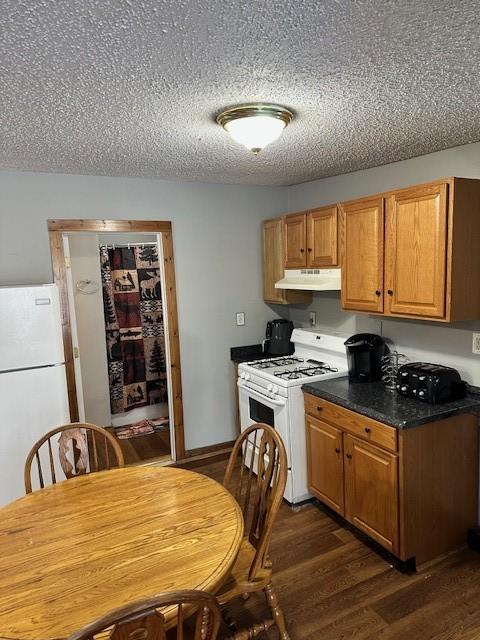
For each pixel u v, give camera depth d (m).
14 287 2.65
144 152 2.57
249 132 1.94
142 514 1.68
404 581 2.29
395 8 1.15
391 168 2.99
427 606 2.12
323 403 2.75
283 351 3.85
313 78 1.59
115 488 1.89
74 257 4.20
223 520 1.62
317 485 2.91
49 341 2.73
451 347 2.62
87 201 3.23
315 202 3.73
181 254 3.62
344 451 2.62
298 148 2.57
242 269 3.92
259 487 1.96
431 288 2.31
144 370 4.78
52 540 1.53
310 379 2.97
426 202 2.30
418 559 2.36
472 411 2.38
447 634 1.96
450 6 1.14
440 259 2.25
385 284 2.60
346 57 1.43
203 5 1.10
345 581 2.30
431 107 1.91
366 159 2.87
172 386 3.70
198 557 1.41
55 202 3.13
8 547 1.50
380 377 2.92
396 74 1.57
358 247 2.79
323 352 3.51
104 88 1.62
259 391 3.21
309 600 2.18
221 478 3.46
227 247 3.83
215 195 3.72
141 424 4.70
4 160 2.68
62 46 1.30
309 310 3.92
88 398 4.41
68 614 1.19
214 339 3.85
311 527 2.78
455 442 2.39
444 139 2.40
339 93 1.73
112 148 2.47
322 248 3.16
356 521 2.59
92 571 1.36
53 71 1.47
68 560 1.42
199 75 1.54
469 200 2.22
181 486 1.90
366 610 2.11
